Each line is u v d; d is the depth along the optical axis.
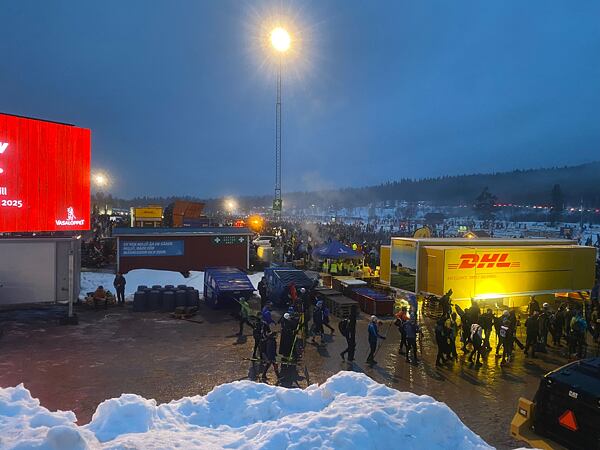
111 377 12.39
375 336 14.30
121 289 21.92
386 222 132.00
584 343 15.13
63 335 16.52
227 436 5.95
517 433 7.01
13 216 17.95
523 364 14.47
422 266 21.17
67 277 21.25
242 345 15.71
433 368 13.95
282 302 22.06
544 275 22.09
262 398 6.93
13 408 6.11
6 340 15.71
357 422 5.51
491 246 22.47
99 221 59.12
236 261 31.52
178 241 30.28
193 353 14.74
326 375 13.10
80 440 4.77
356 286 23.95
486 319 15.02
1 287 20.12
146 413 6.20
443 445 5.62
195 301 21.19
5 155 17.62
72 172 20.31
